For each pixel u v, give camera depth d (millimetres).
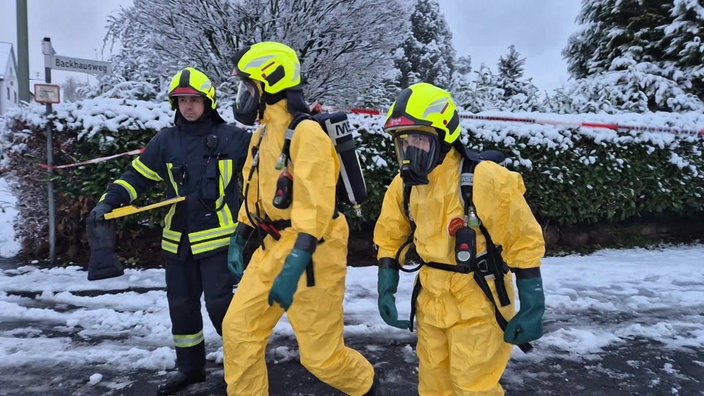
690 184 7453
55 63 5902
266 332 2570
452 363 2229
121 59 10078
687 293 5262
